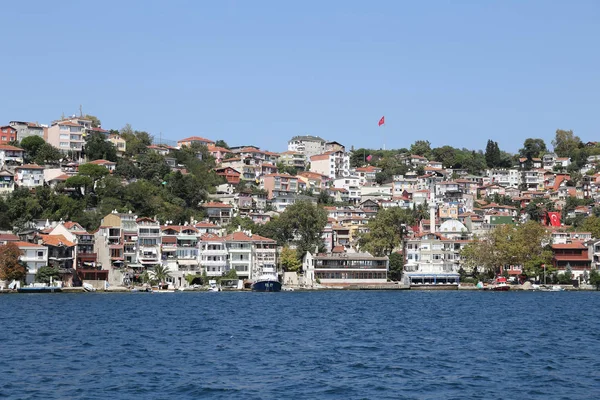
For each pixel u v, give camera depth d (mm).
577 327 111562
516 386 64625
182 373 69938
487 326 112812
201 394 61031
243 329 106938
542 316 130625
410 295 195875
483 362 77062
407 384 65312
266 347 87750
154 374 69375
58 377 67688
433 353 83375
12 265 185875
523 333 103375
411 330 106938
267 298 179375
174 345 89188
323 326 111938
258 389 62938
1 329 103625
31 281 191500
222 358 79000
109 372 70312
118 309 140000
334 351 84625
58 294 183875
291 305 155125
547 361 77750
